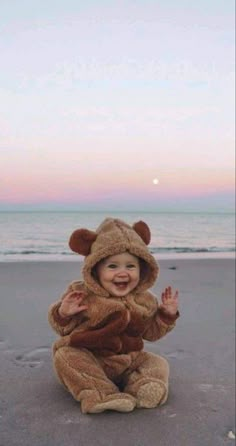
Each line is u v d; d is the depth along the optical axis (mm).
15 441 1537
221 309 3914
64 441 1571
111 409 1823
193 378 2295
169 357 2637
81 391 1855
